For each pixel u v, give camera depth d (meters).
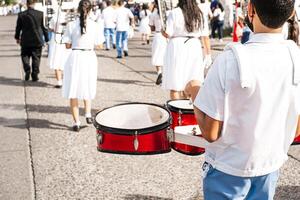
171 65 5.67
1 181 4.29
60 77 8.88
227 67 1.72
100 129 2.51
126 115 2.77
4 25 37.28
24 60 9.73
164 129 2.46
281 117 1.80
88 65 5.84
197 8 5.55
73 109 5.82
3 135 5.76
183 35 5.62
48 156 4.94
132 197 3.85
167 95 7.96
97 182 4.20
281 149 1.89
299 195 3.80
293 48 1.80
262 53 1.74
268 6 1.71
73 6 7.44
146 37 18.11
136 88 8.66
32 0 9.46
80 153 5.00
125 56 14.18
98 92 8.27
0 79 10.08
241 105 1.75
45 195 3.96
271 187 1.95
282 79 1.75
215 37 19.12
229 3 17.17
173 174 4.35
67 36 5.84
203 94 1.79
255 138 1.79
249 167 1.84
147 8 17.97
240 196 1.90
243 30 4.87
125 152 2.49
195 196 3.84
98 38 5.93
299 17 4.34
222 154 1.88
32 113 6.86
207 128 1.80
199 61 5.64
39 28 9.54
